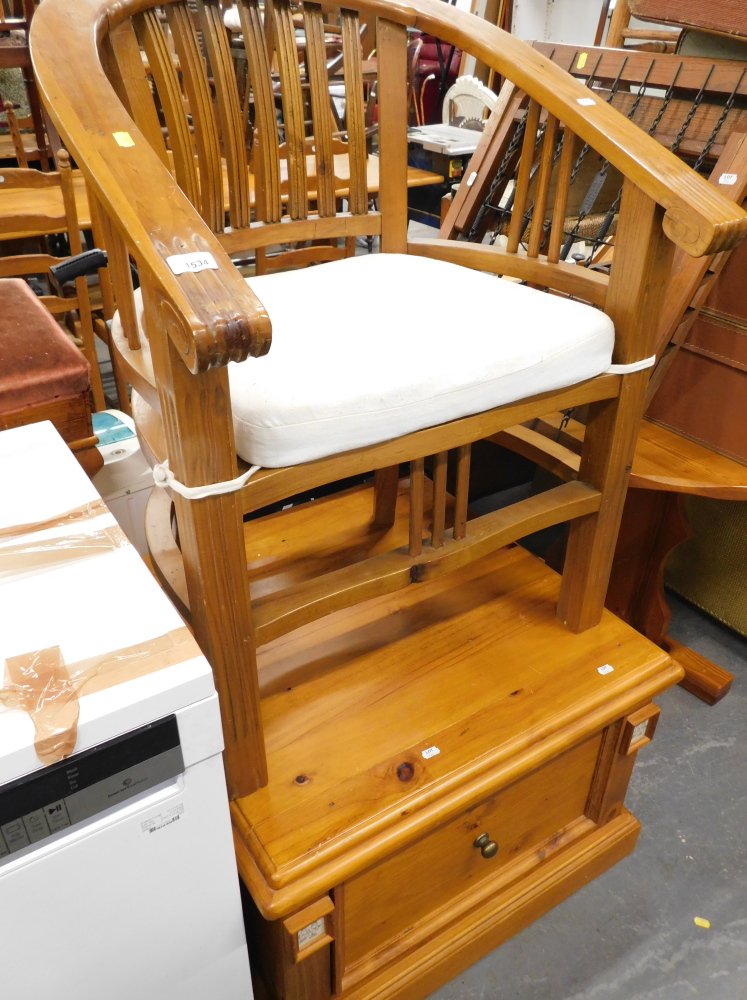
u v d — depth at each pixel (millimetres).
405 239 1094
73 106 621
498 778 848
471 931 974
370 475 1641
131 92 807
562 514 901
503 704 922
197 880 677
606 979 998
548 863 1050
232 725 754
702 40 1216
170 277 533
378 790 813
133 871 624
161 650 591
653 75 1199
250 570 1118
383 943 922
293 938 770
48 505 758
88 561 685
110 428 1377
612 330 821
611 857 1114
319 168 987
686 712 1384
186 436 594
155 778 588
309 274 941
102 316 1984
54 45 669
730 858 1143
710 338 1168
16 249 2104
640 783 1252
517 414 793
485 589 1118
